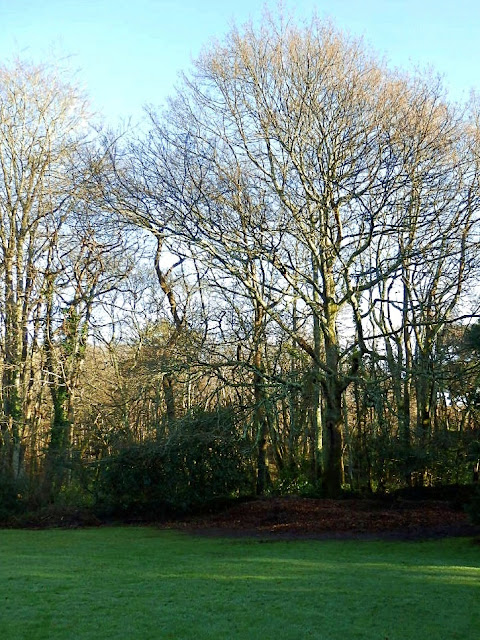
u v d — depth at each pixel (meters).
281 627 8.27
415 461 23.88
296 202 22.55
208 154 24.25
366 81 22.30
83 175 25.39
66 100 28.48
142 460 22.98
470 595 9.86
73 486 24.80
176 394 23.92
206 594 10.09
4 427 27.27
